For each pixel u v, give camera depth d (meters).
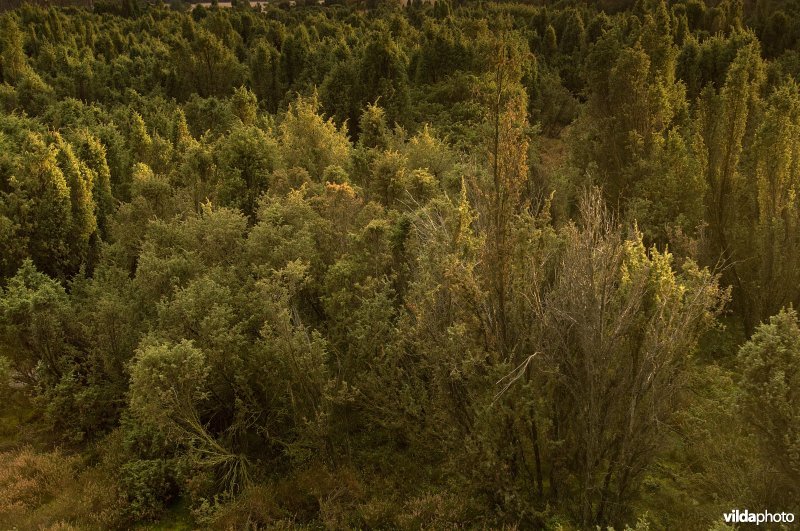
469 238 8.38
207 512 9.02
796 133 11.94
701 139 14.20
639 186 14.79
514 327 8.26
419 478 9.46
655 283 7.82
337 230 12.92
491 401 7.91
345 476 9.24
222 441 9.72
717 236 13.95
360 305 10.91
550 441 7.83
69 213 15.72
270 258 11.76
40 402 11.27
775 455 6.80
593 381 7.61
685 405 9.62
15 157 17.30
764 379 6.77
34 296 11.18
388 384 9.76
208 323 9.75
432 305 8.59
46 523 9.04
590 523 7.99
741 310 13.62
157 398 8.48
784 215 12.16
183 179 19.95
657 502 8.55
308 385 9.44
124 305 11.77
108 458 10.18
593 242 7.74
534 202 12.87
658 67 18.47
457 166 15.02
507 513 8.15
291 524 8.73
